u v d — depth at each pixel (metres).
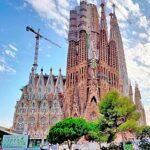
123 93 174.12
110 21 190.25
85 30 162.12
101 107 59.34
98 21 173.00
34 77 169.75
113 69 156.88
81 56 154.75
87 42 159.38
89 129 75.00
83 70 149.12
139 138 56.62
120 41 193.38
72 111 139.12
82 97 141.88
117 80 156.62
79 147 100.06
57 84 167.88
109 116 58.09
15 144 48.25
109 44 165.38
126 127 52.56
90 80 144.12
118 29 194.50
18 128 142.88
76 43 166.75
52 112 146.25
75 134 72.94
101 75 146.75
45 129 141.25
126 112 57.00
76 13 176.00
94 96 137.88
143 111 181.88
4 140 48.84
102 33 162.25
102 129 58.53
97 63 151.62
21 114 146.88
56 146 67.94
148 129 54.19
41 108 148.38
